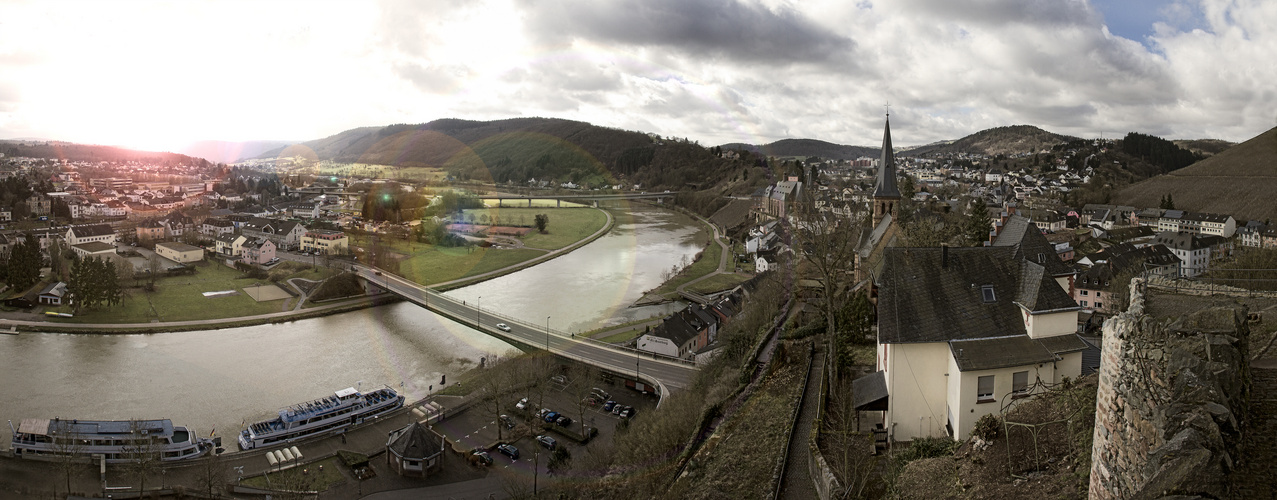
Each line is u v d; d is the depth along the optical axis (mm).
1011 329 44719
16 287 141250
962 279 46719
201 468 71688
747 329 87938
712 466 47250
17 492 65750
